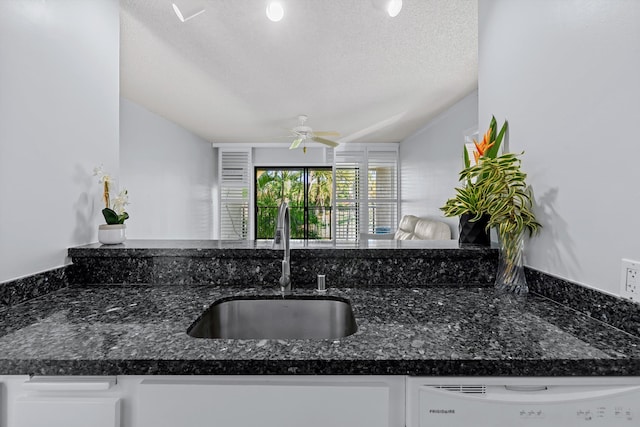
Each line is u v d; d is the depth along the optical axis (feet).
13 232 3.55
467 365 2.29
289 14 7.04
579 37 3.27
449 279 4.42
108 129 5.28
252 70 9.94
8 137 3.48
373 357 2.32
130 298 3.82
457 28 7.66
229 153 21.43
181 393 2.33
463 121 12.51
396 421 2.37
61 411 2.31
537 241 4.01
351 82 10.88
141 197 13.51
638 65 2.65
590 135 3.15
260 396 2.33
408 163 19.40
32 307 3.47
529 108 4.11
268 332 3.97
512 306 3.51
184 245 4.78
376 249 4.37
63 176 4.29
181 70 9.92
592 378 2.31
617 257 2.87
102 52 5.15
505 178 4.04
